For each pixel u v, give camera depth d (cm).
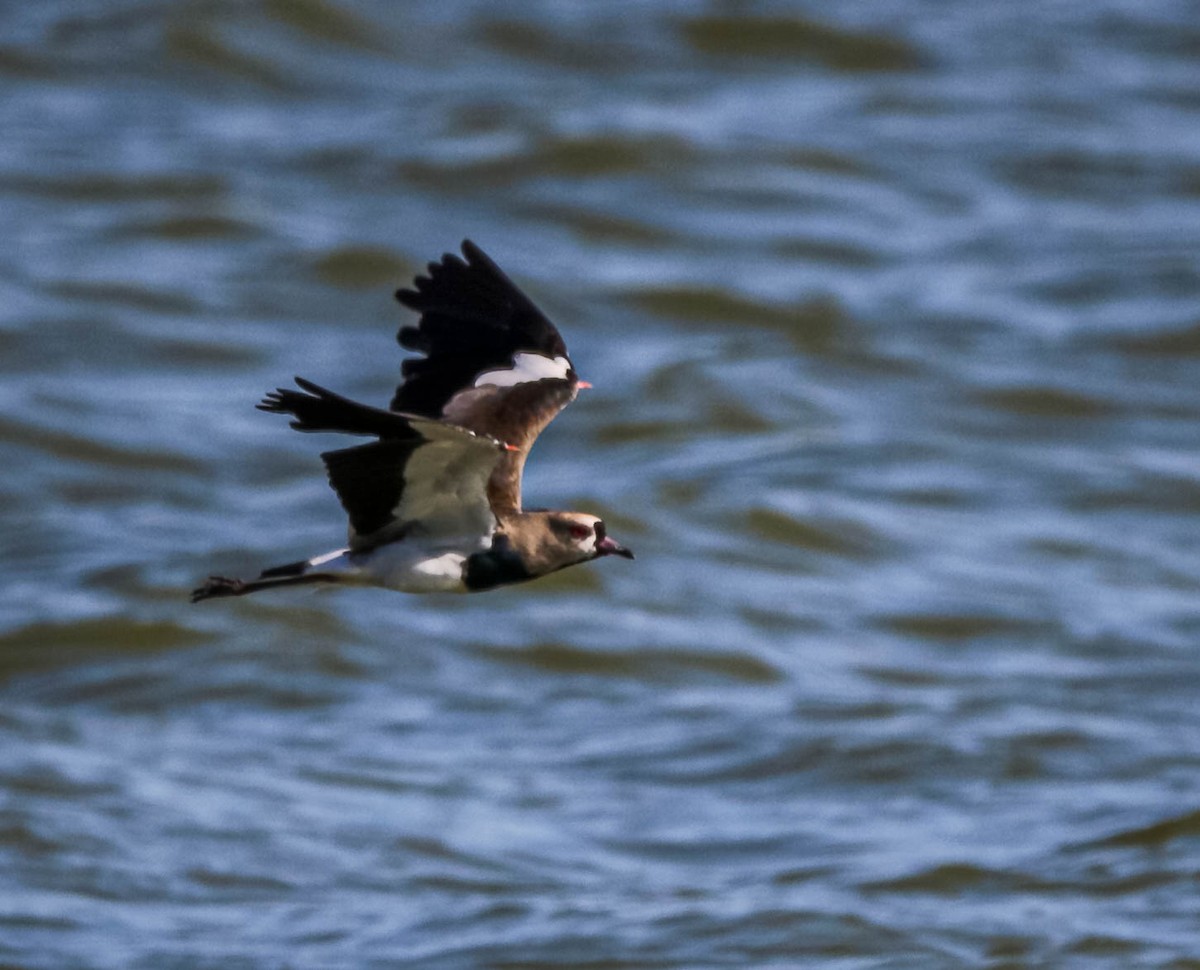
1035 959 1425
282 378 2855
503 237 3328
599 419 2731
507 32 4134
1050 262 3334
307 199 3434
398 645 2081
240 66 3947
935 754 1812
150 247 3238
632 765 1831
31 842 1608
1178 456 2700
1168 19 4456
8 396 2695
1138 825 1647
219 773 1784
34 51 3962
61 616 2095
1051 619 2222
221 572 2238
